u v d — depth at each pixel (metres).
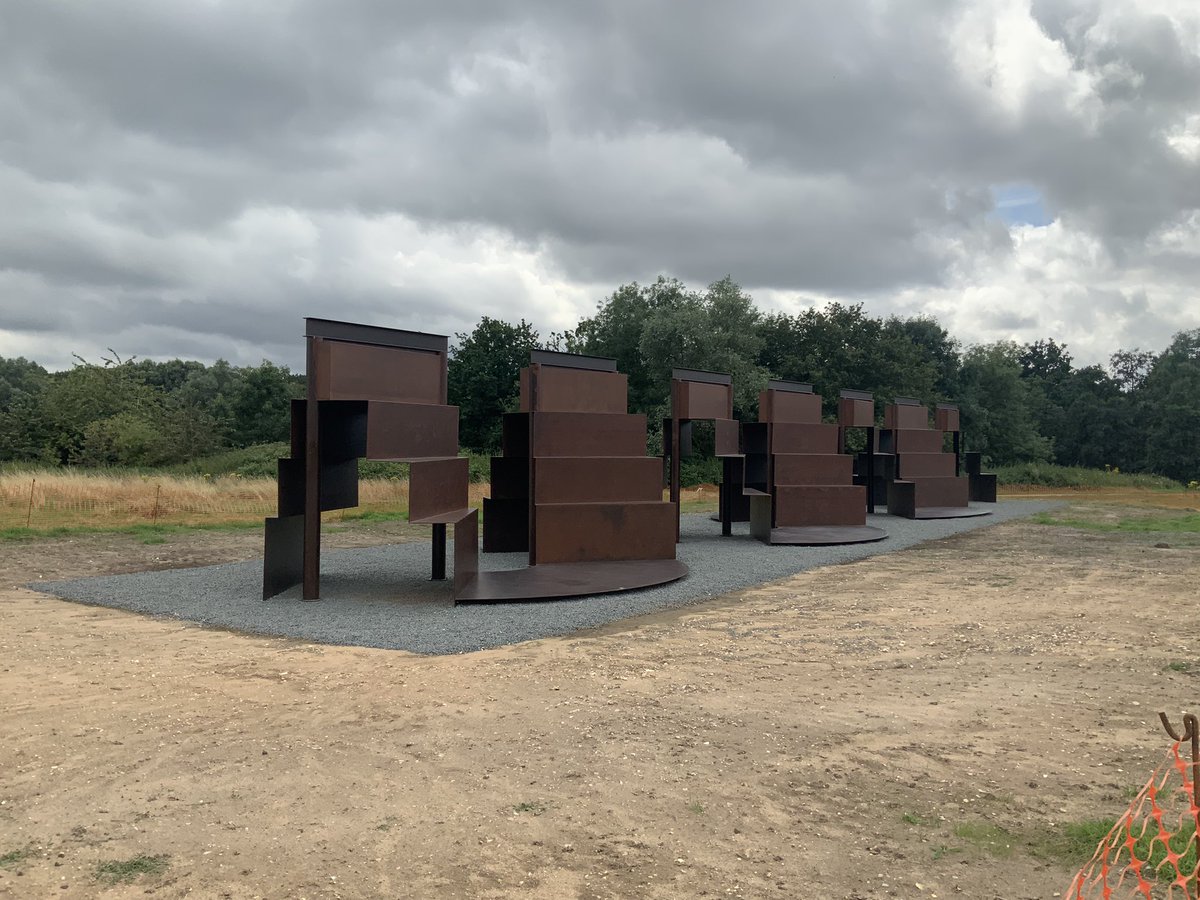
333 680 7.85
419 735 6.27
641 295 52.97
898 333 61.59
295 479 13.09
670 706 7.04
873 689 7.64
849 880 4.14
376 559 16.70
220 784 5.31
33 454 39.59
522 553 17.98
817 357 54.50
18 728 6.41
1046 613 11.35
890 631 10.21
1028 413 65.25
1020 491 49.06
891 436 29.80
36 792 5.18
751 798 5.14
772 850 4.46
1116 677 8.08
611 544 14.98
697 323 46.47
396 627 10.22
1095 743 6.18
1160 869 4.20
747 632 10.16
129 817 4.82
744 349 48.56
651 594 12.77
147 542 18.19
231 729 6.41
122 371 46.22
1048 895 4.00
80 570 14.81
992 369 62.41
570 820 4.81
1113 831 4.41
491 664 8.48
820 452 22.52
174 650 9.12
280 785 5.30
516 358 56.59
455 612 11.28
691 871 4.22
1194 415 65.19
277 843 4.50
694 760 5.78
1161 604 12.01
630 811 4.94
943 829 4.73
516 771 5.56
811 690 7.59
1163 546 19.47
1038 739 6.27
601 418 15.41
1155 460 67.00
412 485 11.67
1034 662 8.66
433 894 3.96
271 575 12.32
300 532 13.38
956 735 6.36
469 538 12.63
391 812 4.91
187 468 38.41
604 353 52.69
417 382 13.51
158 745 6.04
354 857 4.34
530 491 14.70
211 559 16.25
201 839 4.54
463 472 13.99
